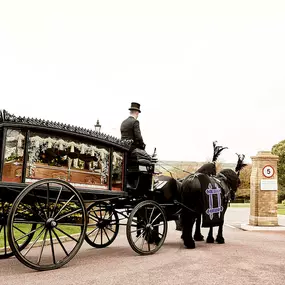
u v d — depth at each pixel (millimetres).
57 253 8023
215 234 12398
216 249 8672
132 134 8539
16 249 5730
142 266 6570
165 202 8797
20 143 6086
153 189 8492
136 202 8430
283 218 19797
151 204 7941
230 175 10375
